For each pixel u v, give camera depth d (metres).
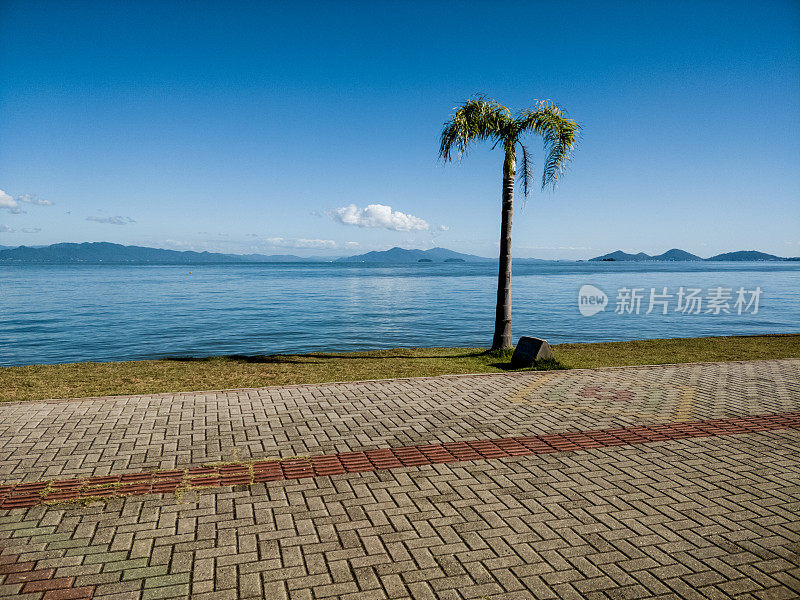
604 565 3.68
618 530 4.17
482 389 9.02
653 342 16.25
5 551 3.77
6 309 34.75
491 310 35.84
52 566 3.59
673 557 3.78
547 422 7.07
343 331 24.91
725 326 27.08
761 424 7.03
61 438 6.24
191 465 5.46
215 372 10.91
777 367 11.21
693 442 6.31
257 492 4.84
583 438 6.43
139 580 3.44
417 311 35.00
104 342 21.23
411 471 5.37
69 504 4.54
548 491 4.89
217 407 7.73
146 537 4.00
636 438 6.44
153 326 26.45
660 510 4.53
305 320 29.48
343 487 4.96
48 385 9.42
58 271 128.38
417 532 4.12
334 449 5.99
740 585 3.45
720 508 4.57
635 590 3.39
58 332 24.05
